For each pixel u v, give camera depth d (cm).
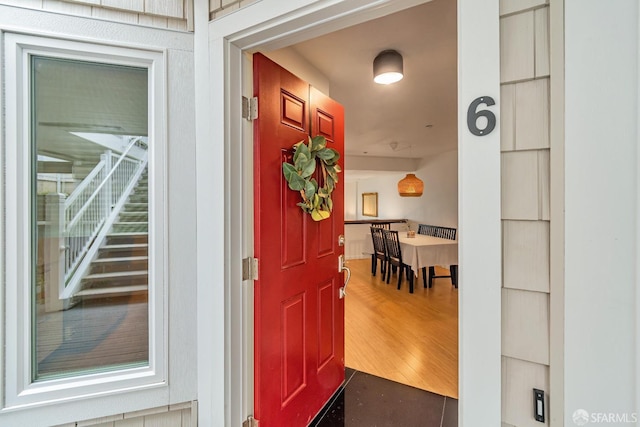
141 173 125
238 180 128
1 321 106
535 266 76
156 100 123
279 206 148
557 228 73
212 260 125
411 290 443
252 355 136
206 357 126
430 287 470
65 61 117
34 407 110
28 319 111
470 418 84
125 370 122
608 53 67
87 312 120
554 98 73
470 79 82
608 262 68
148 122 124
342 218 211
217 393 125
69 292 118
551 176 74
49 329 115
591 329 70
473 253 83
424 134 456
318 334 183
